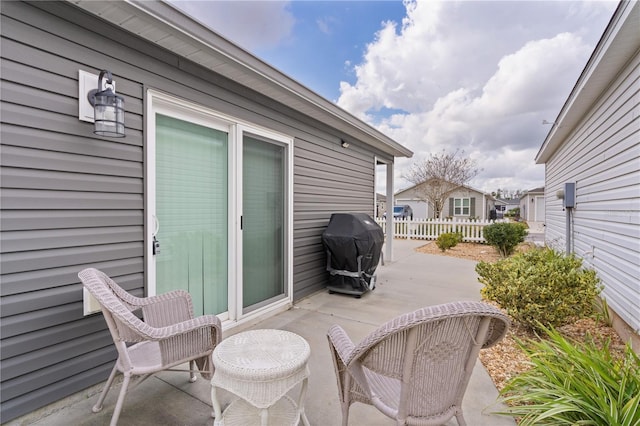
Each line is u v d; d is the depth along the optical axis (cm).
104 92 212
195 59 290
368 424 197
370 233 478
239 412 188
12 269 188
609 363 179
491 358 281
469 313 129
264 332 208
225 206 347
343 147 575
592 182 472
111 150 235
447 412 153
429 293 502
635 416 142
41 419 198
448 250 1008
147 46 259
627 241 329
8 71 184
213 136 332
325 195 523
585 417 156
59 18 205
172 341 186
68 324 213
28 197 193
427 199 2027
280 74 349
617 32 284
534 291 305
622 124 351
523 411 174
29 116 193
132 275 251
